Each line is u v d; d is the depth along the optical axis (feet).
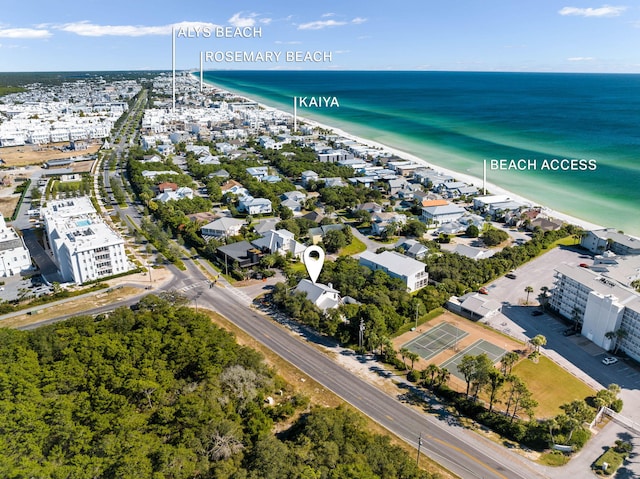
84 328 442.50
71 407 331.16
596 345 474.49
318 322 492.54
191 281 607.37
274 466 293.43
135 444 294.87
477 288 592.19
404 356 437.99
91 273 594.24
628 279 542.16
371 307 467.52
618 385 413.39
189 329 449.06
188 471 288.51
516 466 327.26
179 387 369.71
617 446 341.41
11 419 302.45
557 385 411.95
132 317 467.11
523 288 595.47
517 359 413.80
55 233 618.44
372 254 636.07
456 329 499.92
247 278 615.98
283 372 428.15
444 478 313.94
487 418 367.04
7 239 632.38
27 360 380.58
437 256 647.56
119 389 360.07
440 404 390.63
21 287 583.17
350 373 429.38
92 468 276.62
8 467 263.70
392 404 389.39
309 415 354.33
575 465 328.49
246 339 480.23
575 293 507.30
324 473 291.58
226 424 324.19
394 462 309.63
